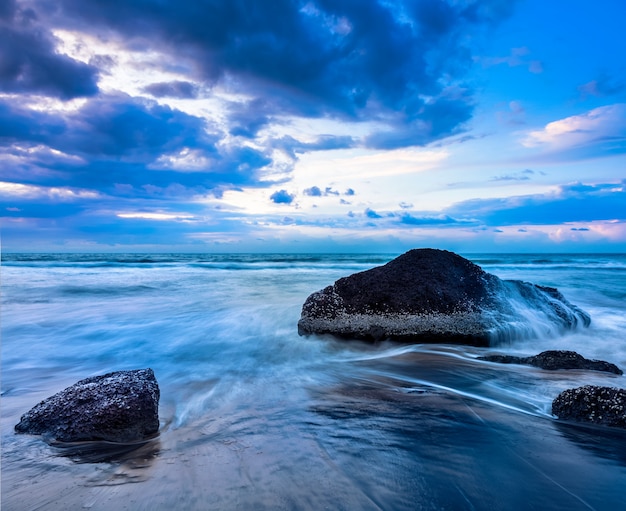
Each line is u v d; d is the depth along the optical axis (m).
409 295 7.93
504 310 8.12
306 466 3.16
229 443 3.63
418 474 3.02
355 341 7.88
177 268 29.23
